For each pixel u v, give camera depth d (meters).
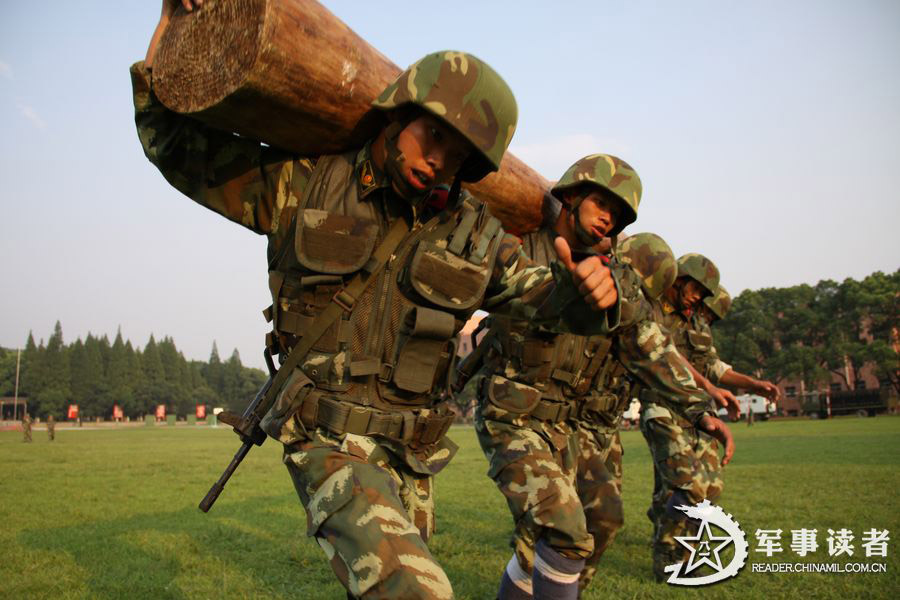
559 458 4.00
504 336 3.91
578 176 3.82
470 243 2.39
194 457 17.17
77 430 58.28
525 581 3.66
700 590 4.67
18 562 5.06
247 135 2.28
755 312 75.75
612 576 5.09
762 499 8.41
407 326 2.32
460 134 2.20
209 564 5.12
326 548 2.09
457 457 17.64
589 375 4.05
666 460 5.20
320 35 2.12
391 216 2.34
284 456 2.31
